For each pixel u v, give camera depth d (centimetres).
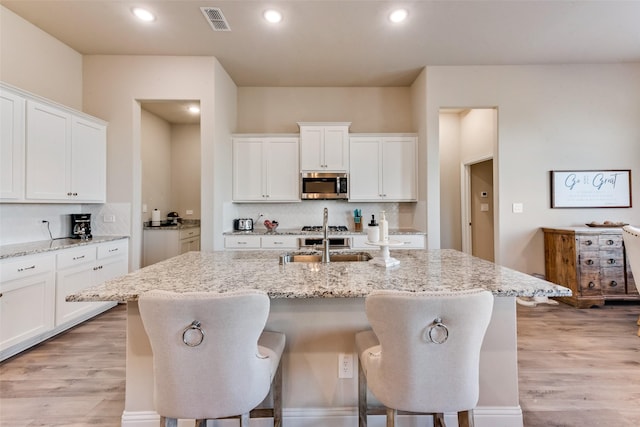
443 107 388
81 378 211
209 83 361
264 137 421
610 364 227
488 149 436
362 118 454
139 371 156
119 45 338
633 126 387
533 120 387
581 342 262
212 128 361
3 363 229
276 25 300
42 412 177
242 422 117
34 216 306
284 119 452
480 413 158
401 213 448
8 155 252
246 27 303
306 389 161
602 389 198
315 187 413
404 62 377
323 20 292
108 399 189
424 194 395
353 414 161
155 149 509
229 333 105
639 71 385
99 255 315
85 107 359
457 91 386
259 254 228
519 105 387
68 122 309
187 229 486
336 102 454
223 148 391
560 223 387
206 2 267
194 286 136
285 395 161
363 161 420
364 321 161
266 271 167
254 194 421
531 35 320
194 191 561
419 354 106
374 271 166
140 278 151
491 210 521
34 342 257
